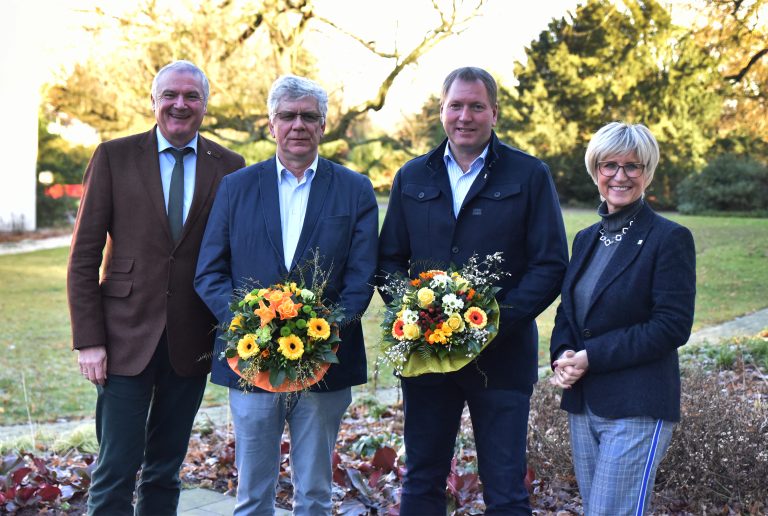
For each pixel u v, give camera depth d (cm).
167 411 326
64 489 398
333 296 290
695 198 1458
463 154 294
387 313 276
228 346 271
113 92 1548
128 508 318
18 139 1914
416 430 292
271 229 292
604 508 248
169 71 316
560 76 1532
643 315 255
